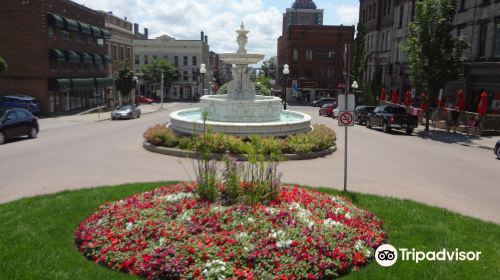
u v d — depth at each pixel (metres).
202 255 6.14
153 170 13.86
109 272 6.11
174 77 75.06
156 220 7.33
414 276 6.20
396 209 9.55
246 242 6.52
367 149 20.22
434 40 28.19
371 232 7.49
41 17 38.41
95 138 22.88
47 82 39.62
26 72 38.78
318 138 17.83
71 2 44.44
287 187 9.77
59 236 7.55
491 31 30.19
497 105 29.53
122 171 13.70
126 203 8.51
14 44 38.47
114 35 59.34
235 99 22.16
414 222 8.66
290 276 5.87
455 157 18.86
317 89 77.81
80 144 20.17
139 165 14.70
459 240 7.65
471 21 32.50
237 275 5.78
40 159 15.89
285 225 7.13
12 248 6.88
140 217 7.55
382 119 30.44
